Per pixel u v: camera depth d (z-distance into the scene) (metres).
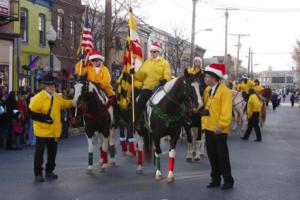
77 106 9.46
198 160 12.02
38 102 9.17
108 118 10.06
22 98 15.27
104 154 10.39
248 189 8.55
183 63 53.16
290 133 20.33
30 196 8.09
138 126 9.72
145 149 9.77
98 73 10.25
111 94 10.49
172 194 8.16
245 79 21.23
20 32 25.25
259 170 10.58
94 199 7.86
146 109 9.46
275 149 14.52
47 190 8.55
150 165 11.16
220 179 8.77
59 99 9.51
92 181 9.34
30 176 9.94
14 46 23.94
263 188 8.65
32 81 25.56
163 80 9.54
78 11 29.41
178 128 9.09
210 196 8.01
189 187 8.73
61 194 8.23
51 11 28.36
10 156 13.14
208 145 8.56
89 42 12.27
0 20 22.11
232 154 13.25
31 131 15.62
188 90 8.36
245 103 21.31
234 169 10.70
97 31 26.75
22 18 25.55
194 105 8.25
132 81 9.88
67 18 28.97
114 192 8.35
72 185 8.97
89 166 10.10
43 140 9.35
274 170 10.59
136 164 11.40
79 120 18.64
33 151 14.28
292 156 12.97
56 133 9.41
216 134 8.38
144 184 9.02
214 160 8.60
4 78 23.08
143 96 9.67
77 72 10.04
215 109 8.37
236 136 18.70
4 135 14.64
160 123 8.95
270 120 29.53
